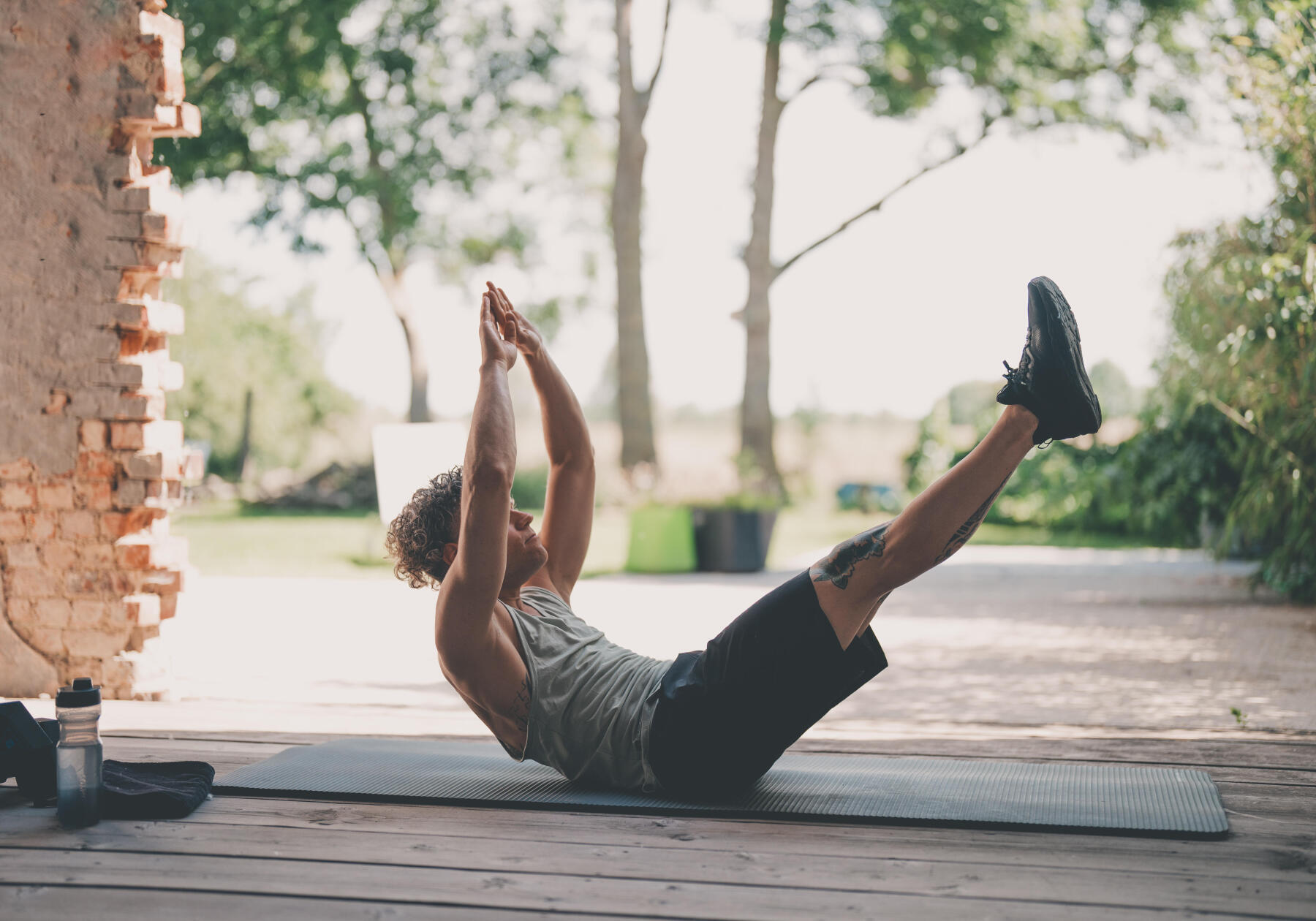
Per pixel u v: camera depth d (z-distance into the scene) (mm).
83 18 3840
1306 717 3814
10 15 3877
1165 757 3021
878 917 1827
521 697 2445
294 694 4211
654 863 2086
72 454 3891
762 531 10906
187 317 27125
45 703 3793
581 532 2816
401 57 16250
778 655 2271
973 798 2469
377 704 3992
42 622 3934
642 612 7504
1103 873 2021
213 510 20984
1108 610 7398
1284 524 7664
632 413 16781
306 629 6430
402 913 1852
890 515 19484
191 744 3160
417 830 2283
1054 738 3316
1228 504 8109
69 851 2146
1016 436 2203
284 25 15188
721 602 8102
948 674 4930
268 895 1928
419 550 2568
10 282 3908
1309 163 6641
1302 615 7004
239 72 15477
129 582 3896
